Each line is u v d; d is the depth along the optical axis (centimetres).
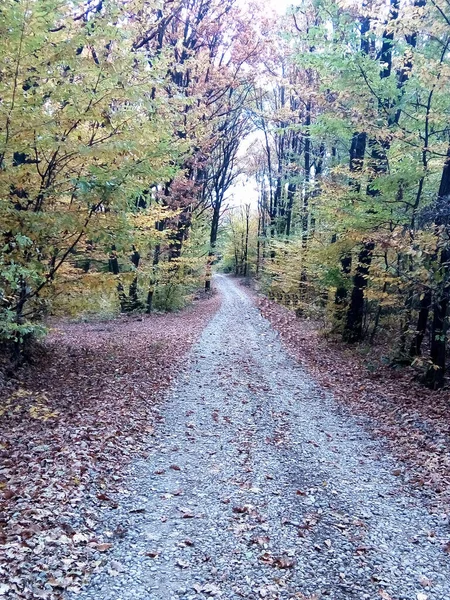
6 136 753
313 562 445
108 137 882
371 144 1374
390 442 780
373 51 1459
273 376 1212
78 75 879
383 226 1175
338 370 1277
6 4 682
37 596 371
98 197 826
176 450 718
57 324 1977
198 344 1564
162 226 2233
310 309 2177
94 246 1062
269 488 600
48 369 1099
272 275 3183
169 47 961
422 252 948
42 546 433
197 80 2261
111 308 2258
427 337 1460
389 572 436
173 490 586
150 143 902
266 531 497
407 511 555
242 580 414
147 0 1263
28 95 782
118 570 420
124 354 1342
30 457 625
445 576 433
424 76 950
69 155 848
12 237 827
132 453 693
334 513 543
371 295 1266
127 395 966
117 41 846
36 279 817
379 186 1124
